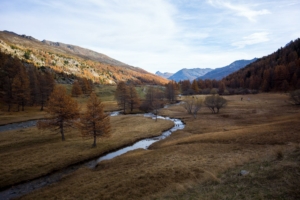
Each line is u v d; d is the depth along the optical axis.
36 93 83.31
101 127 36.56
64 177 25.05
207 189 13.14
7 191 22.17
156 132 49.25
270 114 58.38
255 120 52.38
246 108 77.00
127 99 89.19
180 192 13.99
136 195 16.14
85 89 119.19
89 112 35.66
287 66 140.88
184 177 18.02
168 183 17.34
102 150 35.31
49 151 34.03
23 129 50.41
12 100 74.00
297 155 15.45
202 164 21.00
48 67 176.12
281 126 36.06
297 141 25.95
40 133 46.22
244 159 19.16
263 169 14.09
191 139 37.44
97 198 16.72
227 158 21.98
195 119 64.00
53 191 20.33
